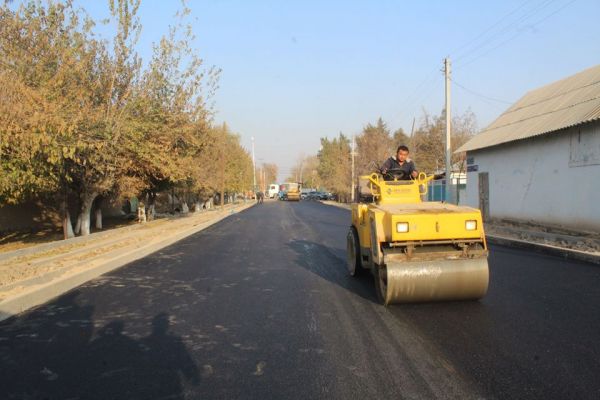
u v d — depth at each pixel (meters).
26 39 13.59
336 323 6.38
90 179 18.33
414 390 4.22
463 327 6.06
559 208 17.17
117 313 7.14
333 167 75.69
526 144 19.19
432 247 7.14
